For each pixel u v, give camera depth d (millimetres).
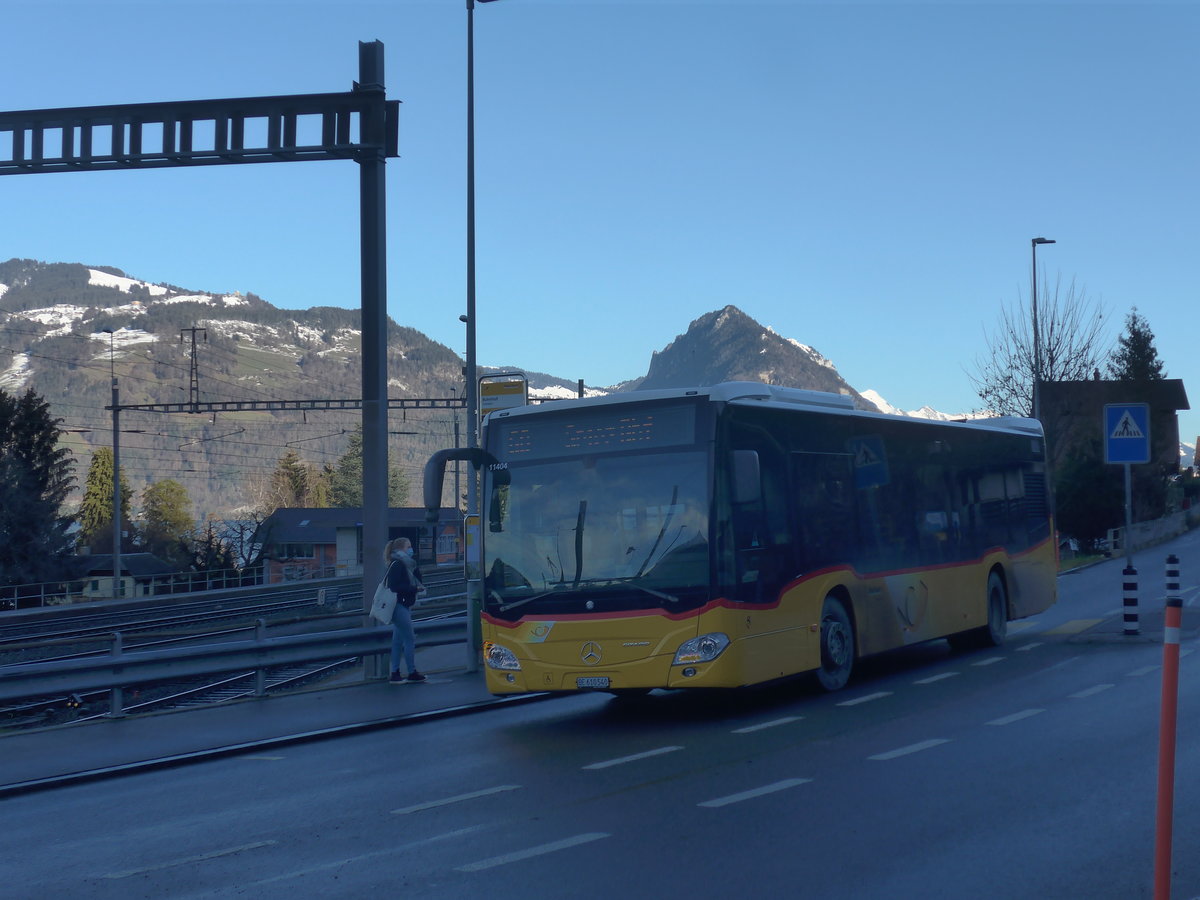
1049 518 20047
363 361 16391
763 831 7293
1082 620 20984
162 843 7805
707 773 9164
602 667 11531
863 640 13844
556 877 6496
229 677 23703
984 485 17703
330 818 8289
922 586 15305
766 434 12461
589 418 12125
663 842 7133
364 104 15750
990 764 9031
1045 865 6398
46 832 8344
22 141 15844
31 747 11680
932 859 6559
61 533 63781
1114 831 7031
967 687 13312
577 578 11742
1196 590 28391
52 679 12750
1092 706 11562
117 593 52750
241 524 75438
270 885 6641
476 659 16750
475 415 20578
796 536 12734
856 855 6684
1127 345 65250
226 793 9469
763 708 12500
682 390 11898
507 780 9320
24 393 67188
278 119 15836
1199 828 7074
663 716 12375
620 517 11750
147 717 13477
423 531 84688
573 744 10898
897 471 15195
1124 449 16953
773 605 12102
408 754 10867
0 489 61312
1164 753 5012
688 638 11305
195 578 62875
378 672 16266
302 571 76000
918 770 8914
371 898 6281
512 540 12148
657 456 11766
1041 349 47812
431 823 7961
